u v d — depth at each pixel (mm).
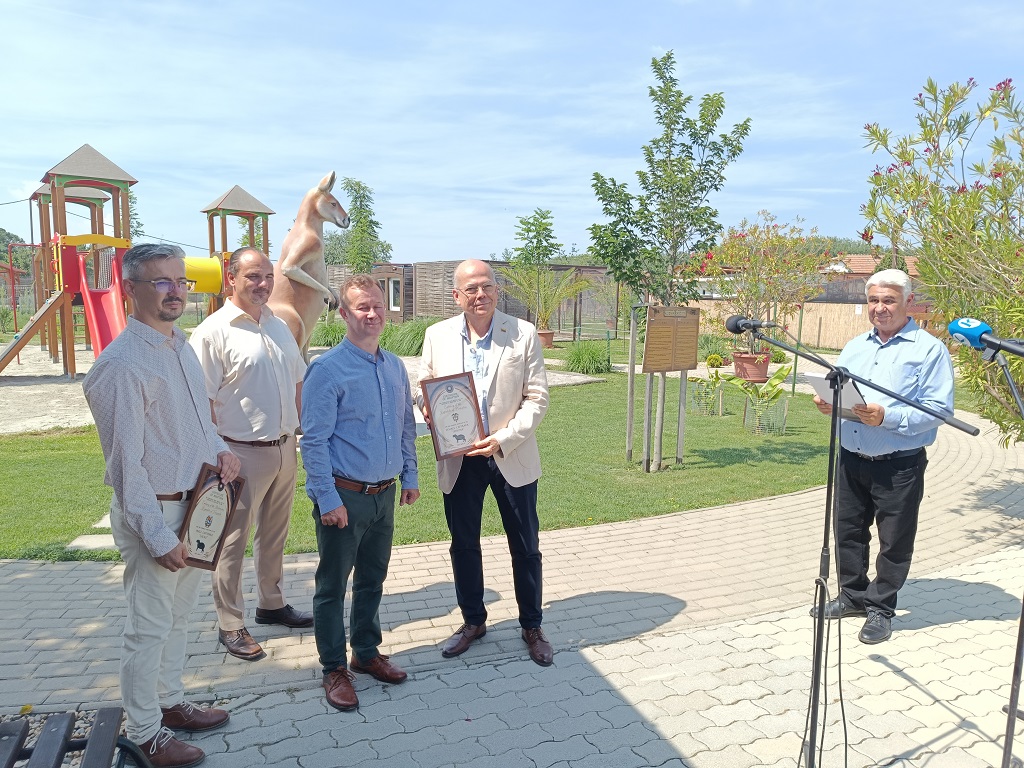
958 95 5941
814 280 16953
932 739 3129
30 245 21797
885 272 4164
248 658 3750
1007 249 5535
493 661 3789
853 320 24984
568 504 6770
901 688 3555
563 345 25562
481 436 3689
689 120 8156
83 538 5512
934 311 6426
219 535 2951
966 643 4051
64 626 4086
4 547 5281
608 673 3666
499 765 2904
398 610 4410
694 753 3000
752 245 16297
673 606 4500
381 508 3430
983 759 2992
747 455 9039
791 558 5379
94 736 2412
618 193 8336
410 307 32719
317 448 3242
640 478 7809
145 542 2652
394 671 3559
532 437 3820
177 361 2812
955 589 4848
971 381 6031
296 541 5605
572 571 5098
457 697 3434
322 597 3355
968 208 5652
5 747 2283
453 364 3807
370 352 3432
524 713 3297
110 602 4410
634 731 3156
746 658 3834
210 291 10148
